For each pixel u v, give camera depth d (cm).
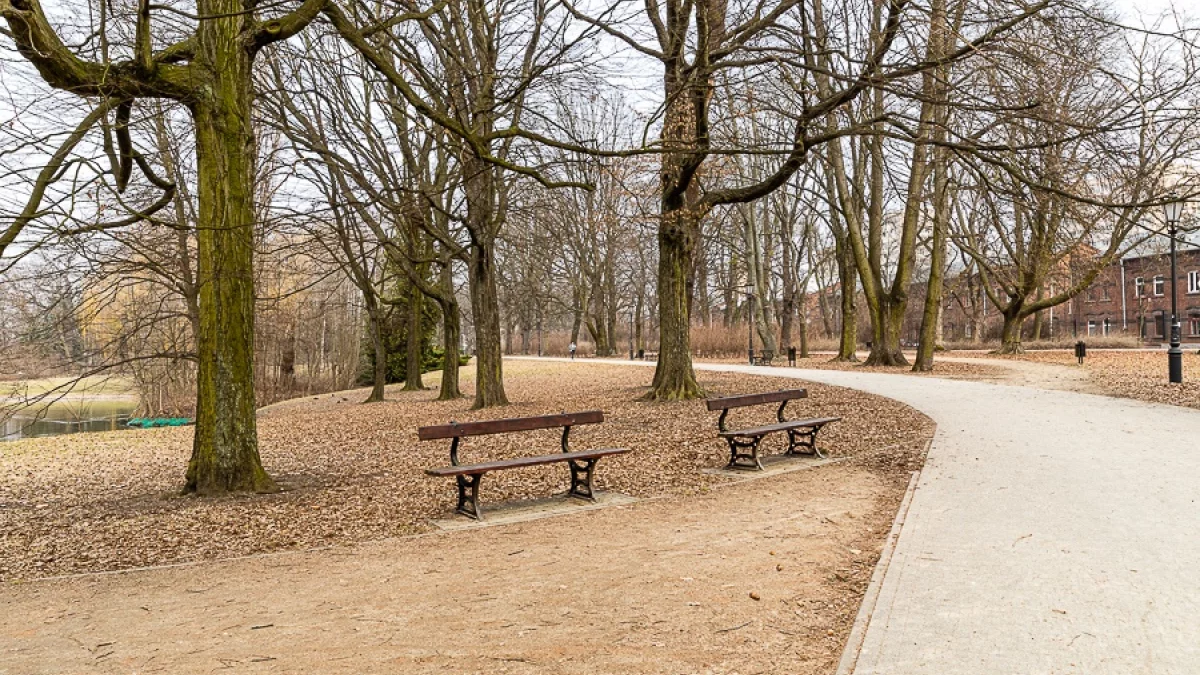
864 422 1497
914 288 6944
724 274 6384
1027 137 1298
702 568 616
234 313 980
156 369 2508
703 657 442
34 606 582
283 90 1817
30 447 1794
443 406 2370
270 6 1010
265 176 1653
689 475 1048
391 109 2225
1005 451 1088
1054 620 466
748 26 1470
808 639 466
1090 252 3397
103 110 842
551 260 4253
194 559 704
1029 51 1084
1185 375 2294
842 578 584
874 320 3406
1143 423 1301
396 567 652
